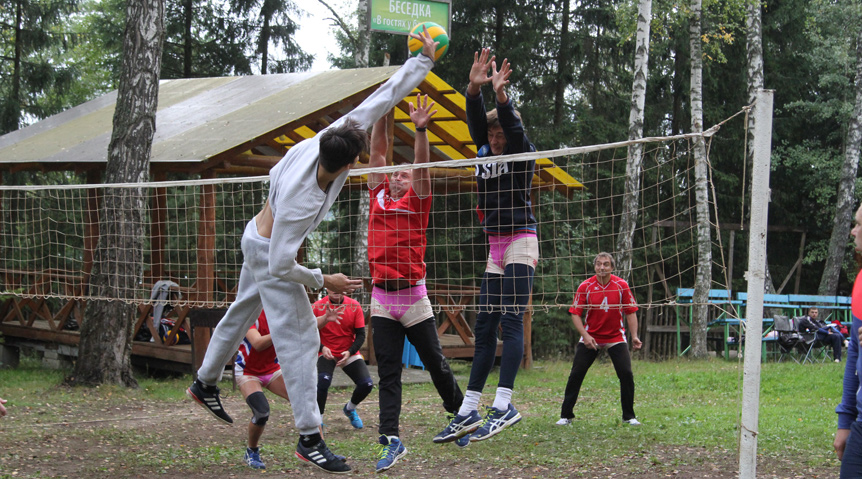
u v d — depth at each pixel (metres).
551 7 20.30
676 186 20.98
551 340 18.08
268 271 3.73
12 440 6.62
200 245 10.10
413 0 10.49
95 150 11.40
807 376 11.90
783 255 22.72
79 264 17.06
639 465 5.71
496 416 4.92
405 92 3.95
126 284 9.68
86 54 29.27
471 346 12.86
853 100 20.53
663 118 21.47
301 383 3.80
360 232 14.60
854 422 3.22
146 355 11.24
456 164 4.86
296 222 3.52
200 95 13.81
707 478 5.30
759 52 15.88
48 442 6.60
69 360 12.76
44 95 21.88
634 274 19.77
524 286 4.85
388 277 4.83
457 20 19.05
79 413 8.07
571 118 21.11
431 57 4.02
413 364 12.34
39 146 12.65
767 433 6.95
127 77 9.64
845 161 18.16
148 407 8.55
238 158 10.80
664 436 6.79
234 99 12.91
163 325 11.33
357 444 6.66
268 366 5.74
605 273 7.30
